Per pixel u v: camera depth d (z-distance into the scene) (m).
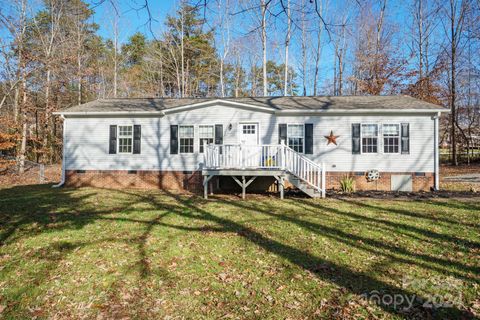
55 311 4.02
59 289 4.58
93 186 16.14
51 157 27.80
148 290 4.53
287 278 4.88
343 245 6.42
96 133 16.14
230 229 7.71
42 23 26.08
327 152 14.97
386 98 16.67
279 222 8.41
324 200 12.06
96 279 4.88
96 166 16.14
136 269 5.22
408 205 10.69
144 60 38.91
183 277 4.94
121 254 5.89
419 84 26.92
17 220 8.51
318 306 4.06
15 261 5.60
